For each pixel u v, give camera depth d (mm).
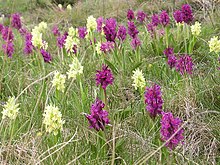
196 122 711
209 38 1243
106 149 634
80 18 2117
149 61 1048
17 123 715
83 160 602
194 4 1812
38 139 664
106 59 1025
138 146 640
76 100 770
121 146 638
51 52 1385
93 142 659
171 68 915
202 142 679
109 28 960
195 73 946
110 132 651
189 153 632
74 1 2709
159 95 601
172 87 875
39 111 782
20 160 642
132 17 1205
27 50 1178
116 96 854
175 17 1139
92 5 2293
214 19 1453
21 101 834
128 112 763
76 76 767
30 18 2361
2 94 891
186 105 758
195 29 1068
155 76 963
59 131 613
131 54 1091
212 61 1037
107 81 661
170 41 1169
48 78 931
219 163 613
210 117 744
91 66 1044
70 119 745
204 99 813
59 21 2055
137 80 719
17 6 2713
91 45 1168
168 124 507
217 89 822
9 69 1030
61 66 1048
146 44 1188
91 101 785
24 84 949
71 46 1039
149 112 608
